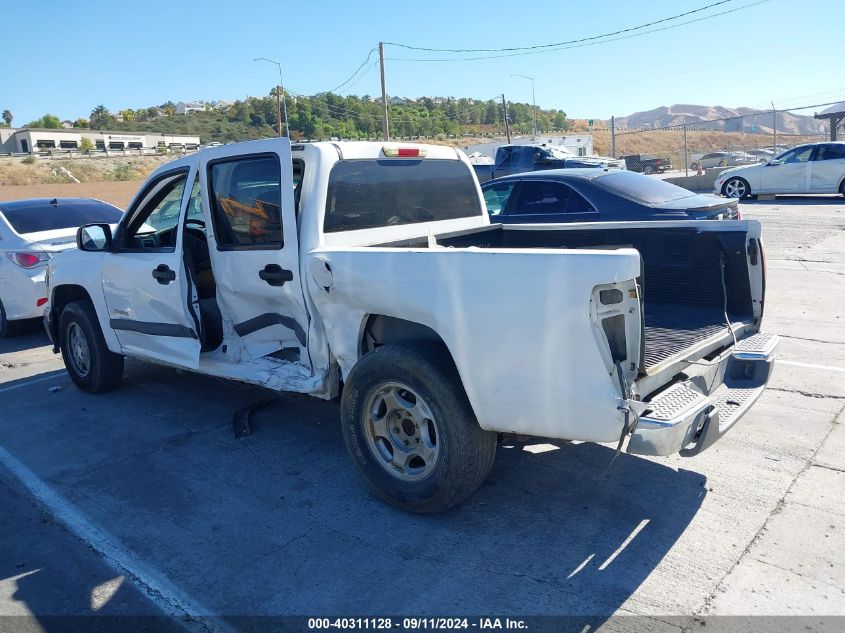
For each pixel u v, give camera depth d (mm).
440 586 3336
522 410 3410
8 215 9219
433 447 3816
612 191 8367
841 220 15570
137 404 6176
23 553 3805
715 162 41781
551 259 3217
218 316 5496
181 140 108812
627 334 3191
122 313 5852
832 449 4547
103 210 9938
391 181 4930
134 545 3832
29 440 5453
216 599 3326
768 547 3512
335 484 4430
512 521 3871
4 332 9289
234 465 4777
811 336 7074
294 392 4781
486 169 21766
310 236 4355
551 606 3152
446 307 3541
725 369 4137
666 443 3166
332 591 3342
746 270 4535
